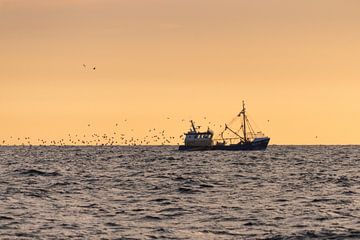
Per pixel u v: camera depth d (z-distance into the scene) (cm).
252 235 7612
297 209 9850
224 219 8812
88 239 7350
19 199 11250
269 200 11206
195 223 8488
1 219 8669
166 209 9894
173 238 7438
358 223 8388
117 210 9750
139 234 7669
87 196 11881
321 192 12788
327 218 8856
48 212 9438
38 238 7388
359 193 12512
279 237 7475
